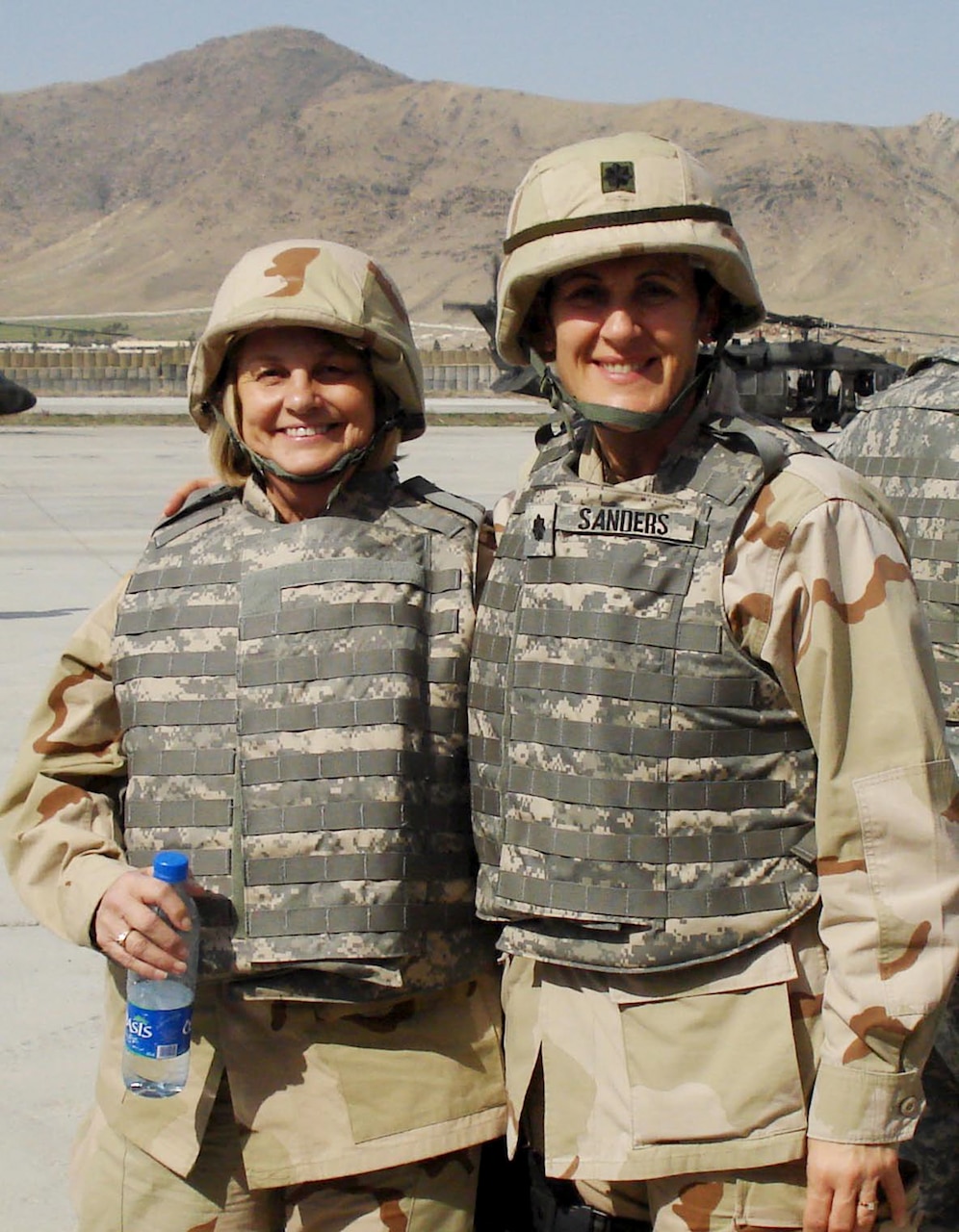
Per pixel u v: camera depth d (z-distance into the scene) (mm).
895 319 179125
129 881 2258
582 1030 2209
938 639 3566
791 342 27672
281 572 2367
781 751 2135
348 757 2293
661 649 2113
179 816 2354
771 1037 2084
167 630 2410
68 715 2521
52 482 21031
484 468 23047
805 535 2057
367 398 2443
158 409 41406
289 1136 2305
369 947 2252
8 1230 3232
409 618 2352
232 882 2316
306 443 2404
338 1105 2299
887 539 2080
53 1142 3600
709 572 2104
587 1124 2176
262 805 2305
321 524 2402
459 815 2383
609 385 2150
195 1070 2359
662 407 2139
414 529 2447
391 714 2303
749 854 2121
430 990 2320
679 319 2152
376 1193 2311
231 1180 2381
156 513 17031
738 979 2113
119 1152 2402
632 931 2117
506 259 2258
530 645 2209
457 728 2373
